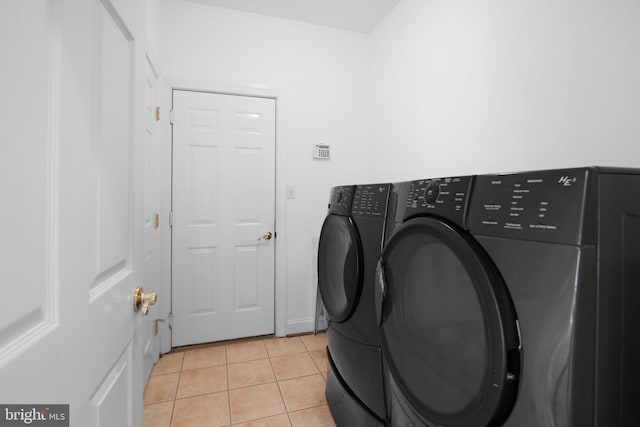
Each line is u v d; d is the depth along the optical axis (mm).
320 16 2529
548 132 1308
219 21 2385
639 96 1037
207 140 2398
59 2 476
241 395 1785
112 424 693
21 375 384
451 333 766
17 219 388
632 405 548
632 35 1048
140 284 886
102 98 635
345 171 2750
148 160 1920
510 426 605
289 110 2578
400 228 985
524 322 582
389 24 2484
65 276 491
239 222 2490
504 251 640
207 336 2426
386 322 1056
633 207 562
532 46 1369
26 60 403
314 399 1754
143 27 901
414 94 2186
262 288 2561
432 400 833
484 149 1624
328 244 1696
